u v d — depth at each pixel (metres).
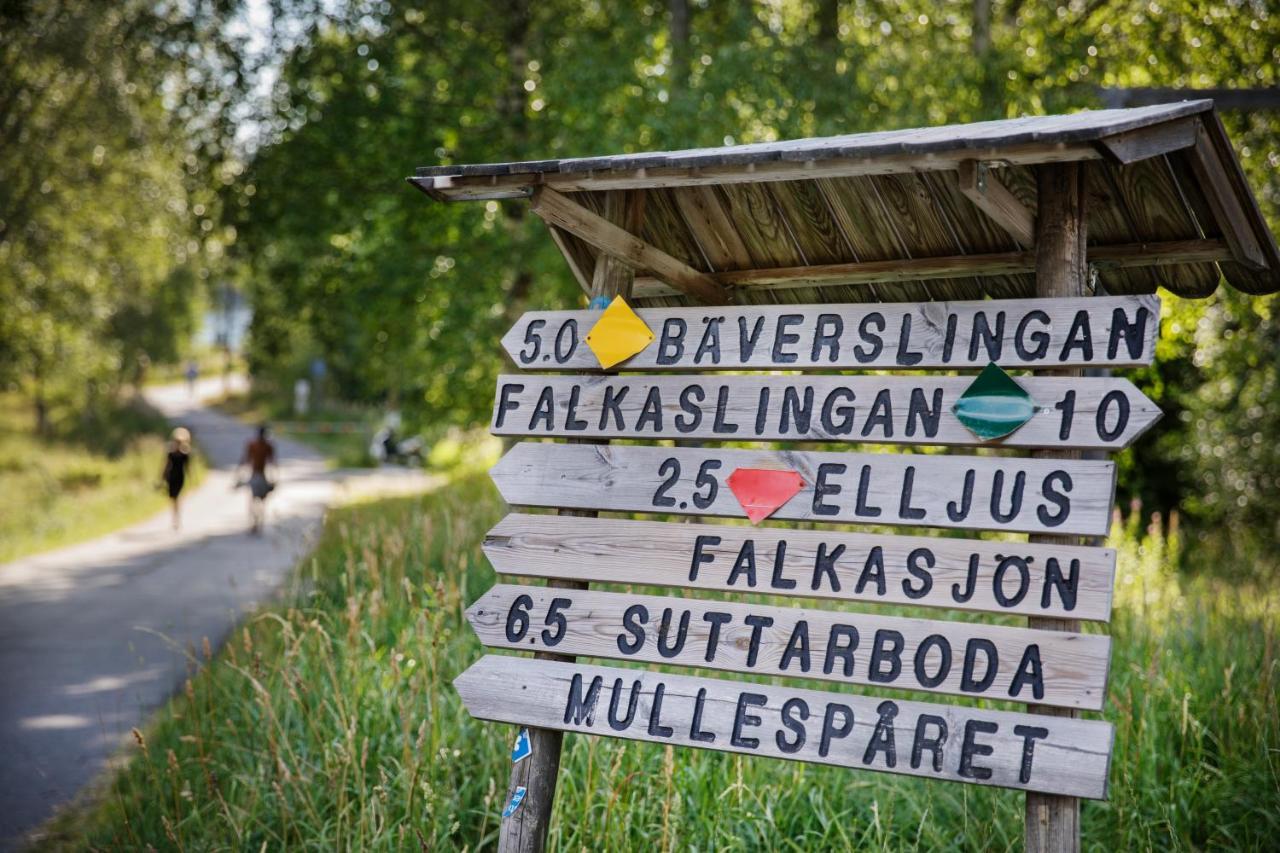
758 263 4.52
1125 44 11.48
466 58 13.48
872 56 12.32
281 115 13.86
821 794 4.70
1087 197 3.73
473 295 13.69
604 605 3.68
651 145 11.55
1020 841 4.52
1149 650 5.82
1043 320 3.31
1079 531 3.17
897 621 3.32
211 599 11.17
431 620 6.20
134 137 22.23
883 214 4.10
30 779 5.94
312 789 5.05
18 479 25.39
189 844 4.80
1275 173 9.72
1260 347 11.59
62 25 20.62
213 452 38.38
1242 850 4.54
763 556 3.51
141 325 45.19
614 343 3.82
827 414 3.53
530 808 3.72
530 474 3.86
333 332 15.88
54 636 9.42
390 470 31.41
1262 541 12.59
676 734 3.51
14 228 23.64
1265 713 4.90
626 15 12.83
